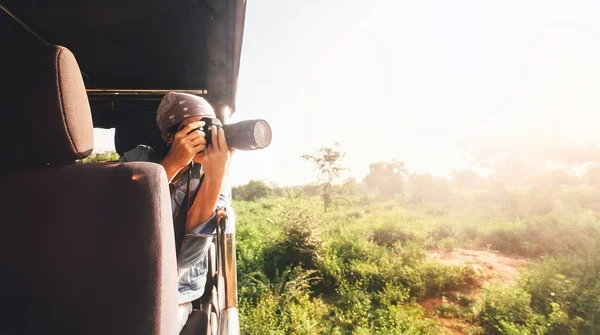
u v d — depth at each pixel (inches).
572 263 258.4
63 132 27.3
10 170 29.2
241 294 235.9
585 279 227.9
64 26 78.8
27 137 27.2
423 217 623.2
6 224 28.6
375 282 267.0
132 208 28.1
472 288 271.0
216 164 45.9
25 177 28.6
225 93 106.6
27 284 28.6
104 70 100.9
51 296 28.6
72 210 28.2
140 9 73.0
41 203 28.3
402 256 328.2
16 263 28.6
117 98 108.8
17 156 28.1
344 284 263.3
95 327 28.4
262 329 184.1
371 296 242.7
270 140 45.7
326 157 845.2
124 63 97.0
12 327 29.2
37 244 28.3
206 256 59.4
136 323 28.3
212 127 45.4
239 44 81.4
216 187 47.1
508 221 497.0
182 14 75.0
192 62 95.8
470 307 230.2
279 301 224.1
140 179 28.5
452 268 287.4
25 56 27.1
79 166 29.0
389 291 242.5
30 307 28.9
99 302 28.3
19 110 26.8
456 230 465.7
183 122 48.2
